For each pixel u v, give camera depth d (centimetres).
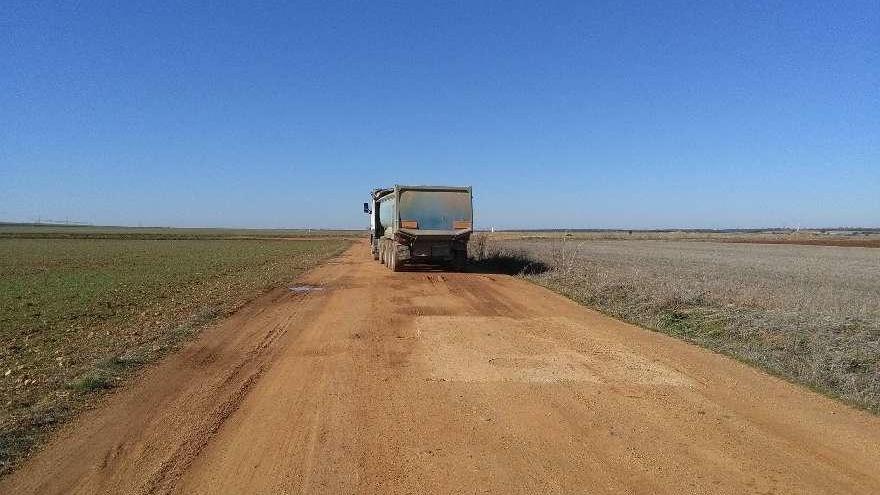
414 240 2553
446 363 897
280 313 1402
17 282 2178
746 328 1112
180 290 1917
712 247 6194
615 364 887
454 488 477
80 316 1377
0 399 712
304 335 1121
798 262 3628
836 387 766
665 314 1326
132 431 608
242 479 496
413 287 1983
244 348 1006
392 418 647
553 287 1939
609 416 652
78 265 3158
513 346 1016
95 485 486
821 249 5800
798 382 789
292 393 741
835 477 496
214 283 2155
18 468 518
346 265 3098
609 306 1466
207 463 528
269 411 671
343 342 1055
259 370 858
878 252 5191
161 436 594
